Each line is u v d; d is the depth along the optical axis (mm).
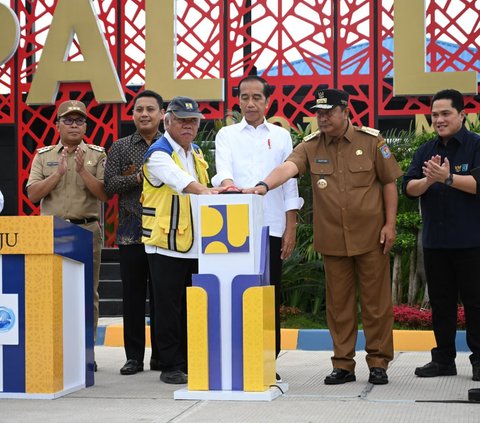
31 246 5832
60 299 6008
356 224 6414
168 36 12812
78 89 13172
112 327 9617
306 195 10852
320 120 6383
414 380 6629
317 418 5168
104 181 7375
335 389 6230
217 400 5781
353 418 5160
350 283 6562
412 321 9445
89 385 6504
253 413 5336
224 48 12938
